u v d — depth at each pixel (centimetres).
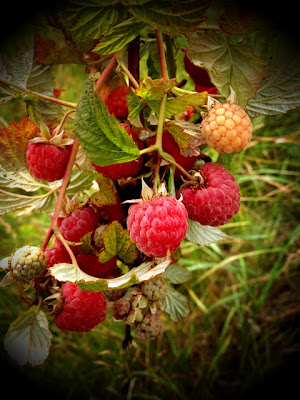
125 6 9
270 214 37
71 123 13
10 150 12
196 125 11
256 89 10
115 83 12
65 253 11
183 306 17
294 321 32
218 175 11
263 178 35
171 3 9
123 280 9
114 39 10
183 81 13
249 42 12
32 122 12
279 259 31
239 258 34
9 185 12
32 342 10
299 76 12
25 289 10
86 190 14
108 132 9
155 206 9
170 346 30
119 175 11
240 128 10
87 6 10
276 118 39
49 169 11
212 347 31
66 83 35
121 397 28
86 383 28
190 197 11
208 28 10
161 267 9
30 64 12
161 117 10
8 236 33
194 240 13
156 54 15
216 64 10
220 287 34
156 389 28
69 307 11
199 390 28
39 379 27
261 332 31
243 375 29
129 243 11
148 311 12
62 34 12
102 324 28
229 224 34
